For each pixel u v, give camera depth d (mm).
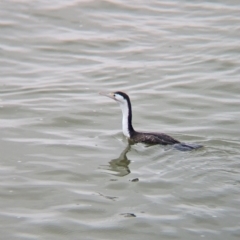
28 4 28734
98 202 15734
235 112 21281
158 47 26156
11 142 18875
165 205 15484
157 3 29375
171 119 20812
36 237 14391
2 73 24016
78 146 18688
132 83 23484
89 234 14484
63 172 17219
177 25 27656
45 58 25281
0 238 14328
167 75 24047
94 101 21969
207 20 28016
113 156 18094
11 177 16922
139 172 17094
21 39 26484
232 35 26828
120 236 14383
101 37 26750
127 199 15844
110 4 29047
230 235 14266
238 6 29047
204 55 25453
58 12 28328
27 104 21516
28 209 15500
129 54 25656
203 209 15250
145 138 18812
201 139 19156
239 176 16578
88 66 24734
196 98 22328
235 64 24703
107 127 20141
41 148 18547
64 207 15539
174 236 14281
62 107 21391
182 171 16938
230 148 18328
